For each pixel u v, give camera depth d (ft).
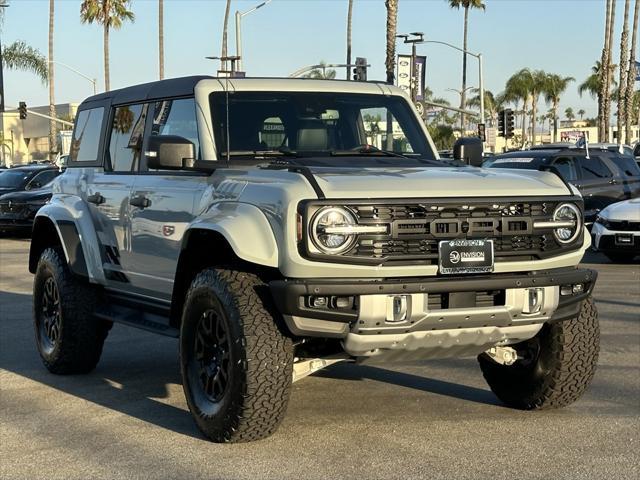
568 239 17.75
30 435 18.97
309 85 21.31
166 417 20.16
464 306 16.83
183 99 20.89
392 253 16.37
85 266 23.31
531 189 17.52
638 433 18.58
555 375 19.19
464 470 16.34
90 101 25.58
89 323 23.79
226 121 20.03
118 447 17.99
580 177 58.95
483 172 18.49
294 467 16.53
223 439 17.67
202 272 18.04
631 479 15.81
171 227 19.76
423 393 22.17
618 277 45.65
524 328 17.54
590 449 17.53
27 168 78.07
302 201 16.14
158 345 28.94
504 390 20.56
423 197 16.51
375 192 16.38
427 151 21.98
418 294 16.37
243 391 16.79
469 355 18.57
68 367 24.23
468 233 16.76
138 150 22.26
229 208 17.66
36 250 26.27
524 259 17.33
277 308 16.46
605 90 165.68
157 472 16.43
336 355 17.97
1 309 36.63
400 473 16.17
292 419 19.74
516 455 17.19
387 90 22.25
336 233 16.06
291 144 20.45
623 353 26.84
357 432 18.74
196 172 19.31
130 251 21.72
